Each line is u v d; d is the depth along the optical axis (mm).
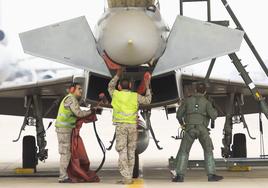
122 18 24844
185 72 29438
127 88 25266
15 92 31688
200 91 26031
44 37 25703
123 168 25250
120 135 25047
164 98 26406
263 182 25844
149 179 27797
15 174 31531
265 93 32812
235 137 33531
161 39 25578
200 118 25781
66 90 31578
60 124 26156
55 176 30078
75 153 26156
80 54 25609
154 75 25453
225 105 34000
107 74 25344
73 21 25875
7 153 48344
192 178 28016
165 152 48938
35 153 32562
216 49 25578
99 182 26312
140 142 28594
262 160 26703
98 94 26312
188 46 25750
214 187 24094
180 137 26625
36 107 32281
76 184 25594
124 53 24281
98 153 48688
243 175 29281
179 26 26000
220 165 26875
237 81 30062
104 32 25016
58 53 25609
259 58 27844
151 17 25859
